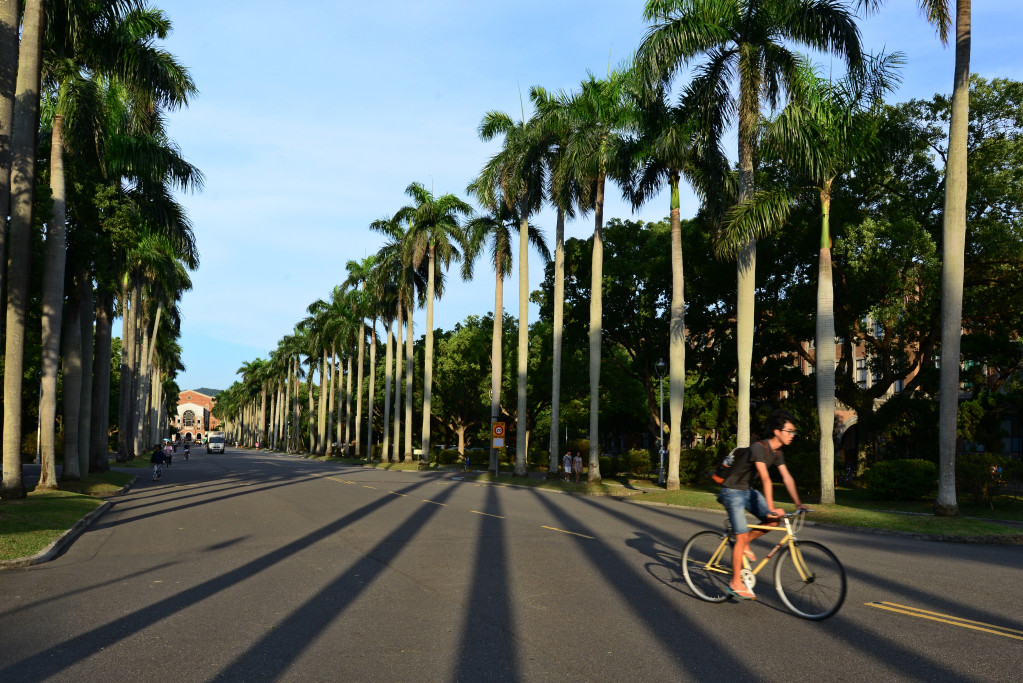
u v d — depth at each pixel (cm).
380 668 542
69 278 2461
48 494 1994
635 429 6631
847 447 4619
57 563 1042
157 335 7544
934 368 3039
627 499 2492
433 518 1619
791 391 3491
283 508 1856
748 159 2236
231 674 528
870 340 3191
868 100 2080
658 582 878
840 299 2969
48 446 2139
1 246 1691
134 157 2652
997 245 2553
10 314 1858
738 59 2252
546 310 4528
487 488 2833
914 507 2123
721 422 4119
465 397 6400
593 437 2950
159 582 888
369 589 836
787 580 725
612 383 5166
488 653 581
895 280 2383
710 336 3928
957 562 1129
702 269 3269
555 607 744
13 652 584
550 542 1236
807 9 2133
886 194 2811
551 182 3319
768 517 743
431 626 667
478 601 773
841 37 2109
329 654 578
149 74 2283
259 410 17900
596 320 2991
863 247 2403
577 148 2855
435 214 4819
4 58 1703
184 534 1355
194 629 657
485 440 7656
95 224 2406
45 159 2356
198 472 3894
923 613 725
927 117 2775
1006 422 3716
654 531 1422
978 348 2831
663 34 2264
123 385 4569
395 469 4847
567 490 2797
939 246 2647
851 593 830
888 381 3077
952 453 1752
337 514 1705
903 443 3062
